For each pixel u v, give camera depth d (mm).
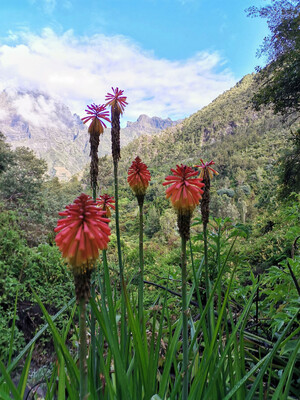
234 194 91750
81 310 1342
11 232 8586
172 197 1846
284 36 15695
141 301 2344
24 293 7262
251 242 11031
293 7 15656
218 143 172000
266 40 16141
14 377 4707
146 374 1729
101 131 2736
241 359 1943
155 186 81312
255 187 94438
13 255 7953
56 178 81938
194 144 191000
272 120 152500
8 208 16484
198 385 1806
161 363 2969
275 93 16578
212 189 95250
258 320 3535
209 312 2238
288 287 3180
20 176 28766
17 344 6020
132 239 23266
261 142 134500
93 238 1290
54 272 8102
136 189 2521
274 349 1715
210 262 4203
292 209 6215
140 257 2393
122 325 2090
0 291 7133
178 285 4738
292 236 4867
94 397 1762
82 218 1344
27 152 49781
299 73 15148
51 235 13664
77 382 1745
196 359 2465
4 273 7457
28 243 12758
